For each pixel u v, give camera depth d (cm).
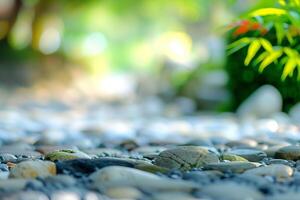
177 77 1264
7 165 295
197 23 1808
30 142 470
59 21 1848
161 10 1944
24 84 1647
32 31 1764
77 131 606
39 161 257
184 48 1859
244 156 328
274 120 791
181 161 276
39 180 227
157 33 2033
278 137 514
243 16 332
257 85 860
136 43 2097
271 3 347
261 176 243
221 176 247
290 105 798
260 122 752
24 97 1398
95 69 1817
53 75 1700
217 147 407
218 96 1070
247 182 228
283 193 212
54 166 255
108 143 450
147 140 483
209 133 600
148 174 232
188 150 283
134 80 1703
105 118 916
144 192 211
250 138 501
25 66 1694
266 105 869
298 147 332
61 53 1762
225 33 867
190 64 1481
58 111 1071
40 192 203
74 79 1709
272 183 231
